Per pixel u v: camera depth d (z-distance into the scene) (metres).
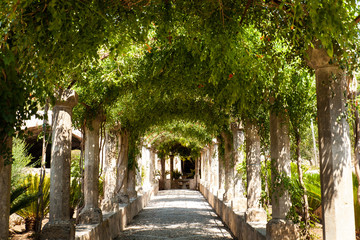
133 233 9.30
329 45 2.78
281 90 4.89
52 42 3.14
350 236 3.29
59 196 5.11
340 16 2.61
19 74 2.82
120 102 8.18
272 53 4.08
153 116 10.02
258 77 4.83
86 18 3.31
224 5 3.48
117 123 9.45
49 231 5.00
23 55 2.93
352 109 3.55
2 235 2.97
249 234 6.59
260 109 6.47
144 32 3.58
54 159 5.19
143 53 5.42
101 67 5.40
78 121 7.09
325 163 3.38
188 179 28.38
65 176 5.20
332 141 3.36
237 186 9.21
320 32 2.72
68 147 5.29
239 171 8.88
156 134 17.33
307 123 5.66
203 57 4.13
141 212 13.90
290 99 5.15
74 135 13.80
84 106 6.95
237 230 8.13
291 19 3.18
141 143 15.34
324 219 3.37
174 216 12.59
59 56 3.38
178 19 3.76
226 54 3.84
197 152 24.47
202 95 6.91
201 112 9.12
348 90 3.73
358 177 4.15
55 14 2.83
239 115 7.10
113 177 9.42
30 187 7.79
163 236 8.83
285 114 5.25
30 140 14.24
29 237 7.21
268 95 5.08
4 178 3.01
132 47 4.97
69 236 5.02
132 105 8.37
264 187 7.73
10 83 2.63
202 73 5.38
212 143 15.13
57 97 5.10
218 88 5.70
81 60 4.04
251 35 4.45
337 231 3.29
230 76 4.23
